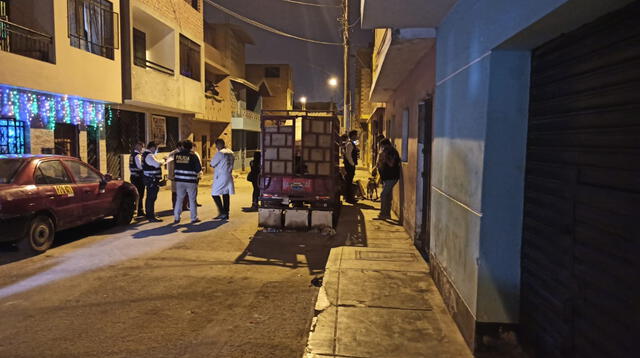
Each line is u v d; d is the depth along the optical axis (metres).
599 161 2.13
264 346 3.71
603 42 2.12
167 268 6.03
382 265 5.39
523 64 2.96
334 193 8.58
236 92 30.95
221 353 3.57
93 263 6.21
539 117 2.81
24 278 5.50
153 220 9.75
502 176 3.02
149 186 9.78
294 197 8.60
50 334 3.88
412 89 7.89
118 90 13.91
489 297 3.08
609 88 2.06
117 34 13.69
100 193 8.21
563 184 2.47
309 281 5.54
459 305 3.54
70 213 7.33
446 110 4.25
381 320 3.73
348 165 12.29
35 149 11.16
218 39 28.36
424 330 3.53
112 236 8.05
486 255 3.06
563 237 2.46
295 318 4.33
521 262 3.06
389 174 9.60
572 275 2.37
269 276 5.73
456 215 3.71
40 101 11.29
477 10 3.29
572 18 2.18
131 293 5.00
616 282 1.98
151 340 3.79
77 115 12.88
